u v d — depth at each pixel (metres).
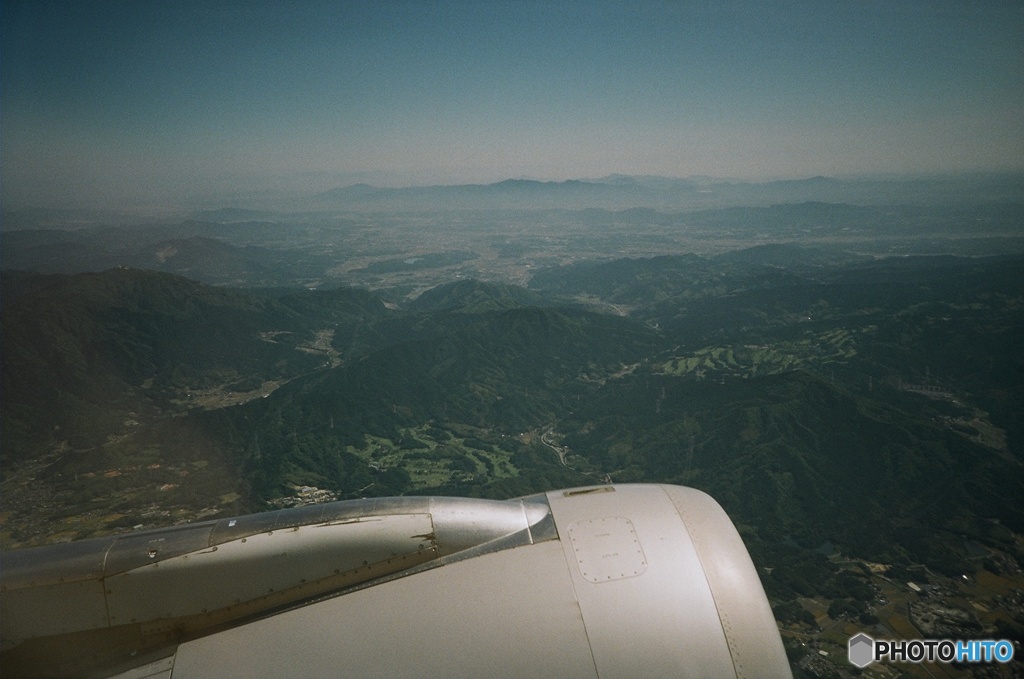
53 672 7.94
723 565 7.84
